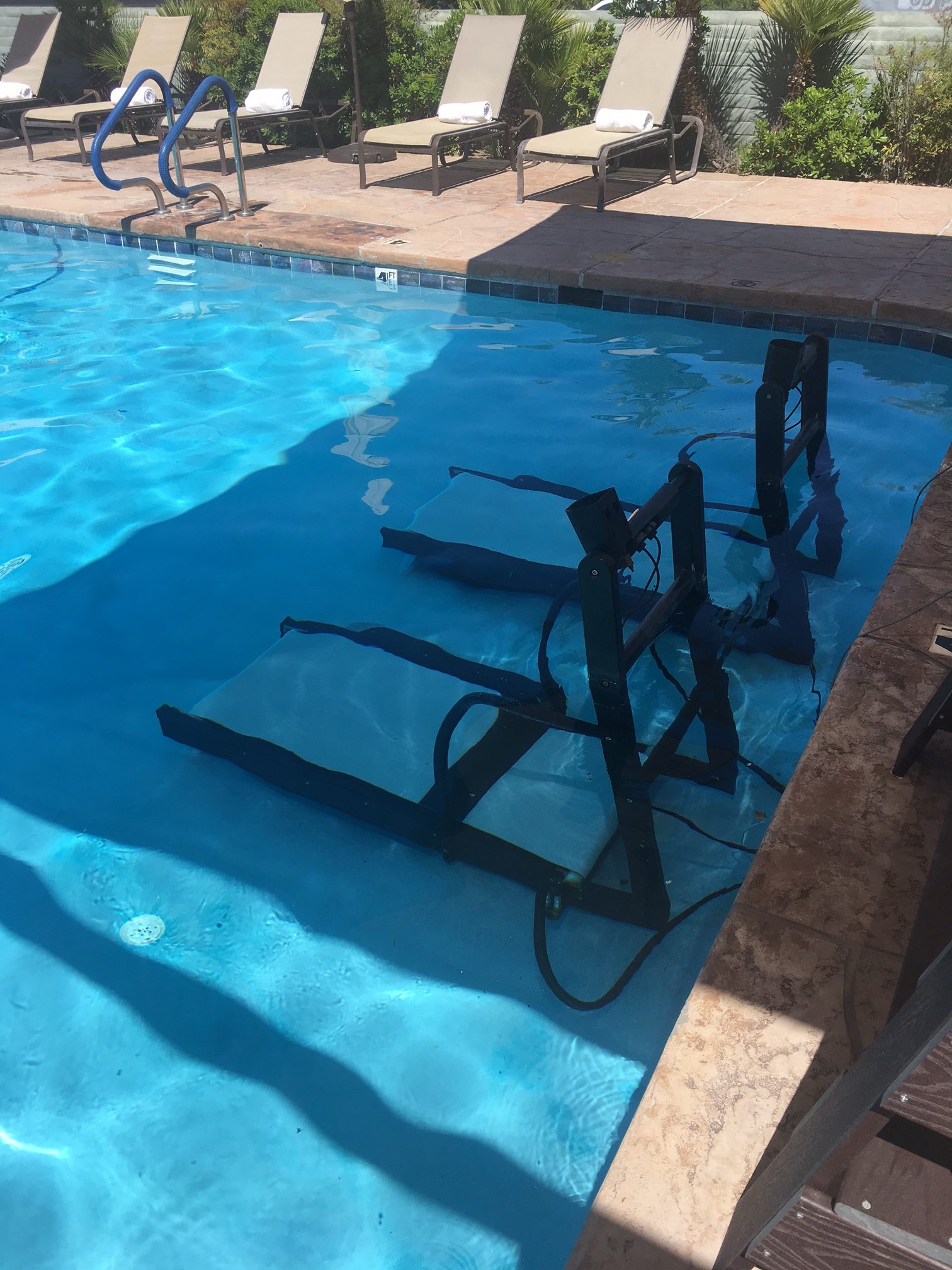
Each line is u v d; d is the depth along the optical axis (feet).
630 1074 5.63
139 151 31.19
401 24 30.37
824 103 24.95
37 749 8.38
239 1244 4.91
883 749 6.43
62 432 14.16
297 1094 5.60
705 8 27.55
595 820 7.06
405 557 10.98
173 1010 6.11
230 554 11.23
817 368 11.52
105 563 11.15
